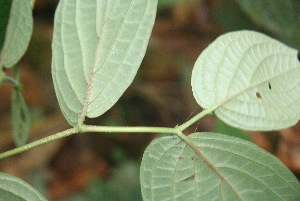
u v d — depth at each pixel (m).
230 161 0.50
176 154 0.50
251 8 0.69
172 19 0.98
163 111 0.96
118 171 0.89
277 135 0.77
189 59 0.96
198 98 0.51
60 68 0.51
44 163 0.93
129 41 0.50
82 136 0.96
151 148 0.50
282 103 0.52
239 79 0.52
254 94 0.52
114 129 0.50
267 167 0.50
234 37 0.52
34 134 0.93
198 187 0.50
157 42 0.97
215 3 0.89
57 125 0.95
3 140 0.94
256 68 0.52
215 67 0.52
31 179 0.91
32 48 0.97
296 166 0.76
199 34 0.97
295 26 0.68
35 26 0.97
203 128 0.85
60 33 0.51
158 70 0.98
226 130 0.59
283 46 0.53
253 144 0.50
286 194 0.50
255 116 0.51
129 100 0.96
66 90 0.51
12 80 0.57
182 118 0.95
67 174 0.93
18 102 0.59
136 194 0.85
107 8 0.51
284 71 0.52
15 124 0.61
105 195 0.86
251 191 0.50
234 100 0.51
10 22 0.55
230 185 0.50
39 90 0.97
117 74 0.50
